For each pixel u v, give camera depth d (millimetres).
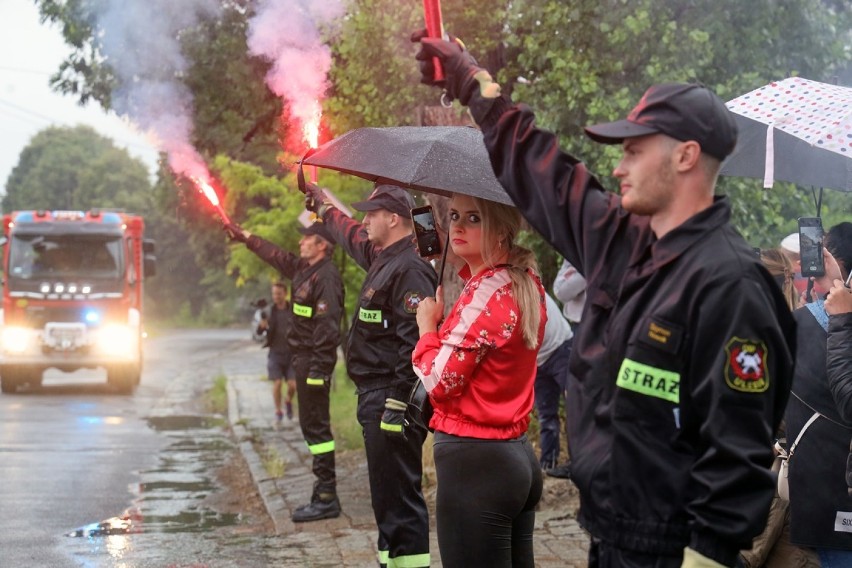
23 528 8367
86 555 7438
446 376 3959
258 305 21578
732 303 2523
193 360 35594
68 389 22797
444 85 3154
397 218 5812
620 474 2635
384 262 5773
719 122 2643
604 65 9164
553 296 10492
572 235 2924
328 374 8172
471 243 4086
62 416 17188
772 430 2588
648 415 2602
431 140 4332
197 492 10250
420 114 8688
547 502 8172
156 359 36125
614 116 8930
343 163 4520
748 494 2494
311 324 8227
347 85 10117
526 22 9555
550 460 8609
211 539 7945
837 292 3982
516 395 4059
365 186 14586
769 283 2605
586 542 7105
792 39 9391
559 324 8398
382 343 5754
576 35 9203
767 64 9328
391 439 5598
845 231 4441
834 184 5164
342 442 12805
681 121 2623
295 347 8312
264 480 10328
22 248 21719
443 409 4070
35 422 16094
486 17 9797
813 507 4156
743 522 2482
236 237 8367
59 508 9242
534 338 4020
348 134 4727
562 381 8484
